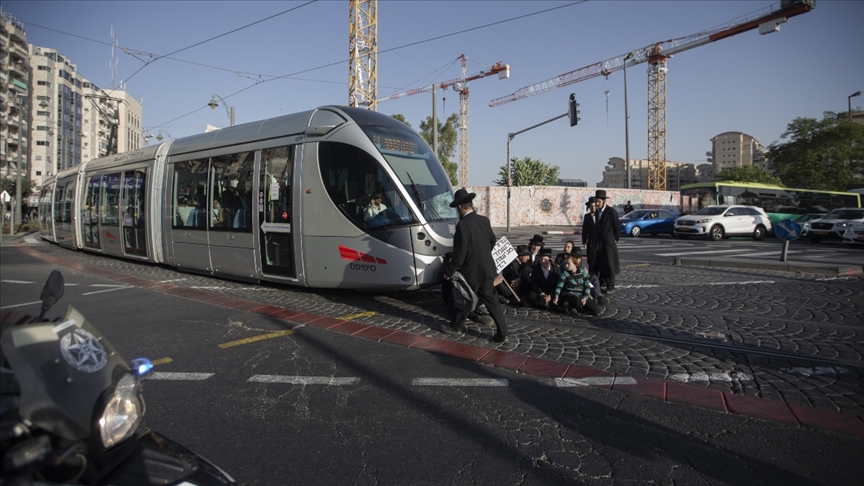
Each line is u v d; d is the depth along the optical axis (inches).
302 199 318.3
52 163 3459.6
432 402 164.9
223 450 135.3
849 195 1355.8
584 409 157.9
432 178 312.7
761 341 225.9
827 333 239.1
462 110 2174.0
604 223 328.8
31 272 470.3
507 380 182.4
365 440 140.3
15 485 57.6
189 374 191.5
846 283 387.2
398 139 313.4
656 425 146.7
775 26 1785.2
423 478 121.2
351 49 1679.4
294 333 245.6
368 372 192.1
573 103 882.1
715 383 176.6
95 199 573.0
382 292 347.3
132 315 285.3
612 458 129.3
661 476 121.0
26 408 62.1
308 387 178.2
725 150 6451.8
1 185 2012.8
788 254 646.5
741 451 131.6
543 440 139.2
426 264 285.6
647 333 240.5
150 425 149.9
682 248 734.5
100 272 458.9
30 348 65.5
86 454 66.5
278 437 142.4
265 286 375.2
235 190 364.8
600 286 328.5
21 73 2935.5
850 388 171.0
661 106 2529.5
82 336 72.9
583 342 226.2
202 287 372.8
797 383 175.8
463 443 138.1
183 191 414.6
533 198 1499.8
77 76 3959.2
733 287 369.1
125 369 75.2
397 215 289.9
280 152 335.3
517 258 313.3
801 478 119.3
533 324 259.8
